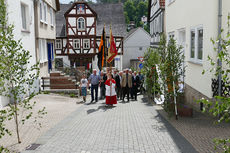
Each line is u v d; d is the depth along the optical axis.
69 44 39.72
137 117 9.59
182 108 9.32
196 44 10.85
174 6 14.87
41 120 9.47
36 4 17.55
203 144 6.12
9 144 6.66
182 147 5.94
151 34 31.05
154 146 6.07
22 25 14.97
